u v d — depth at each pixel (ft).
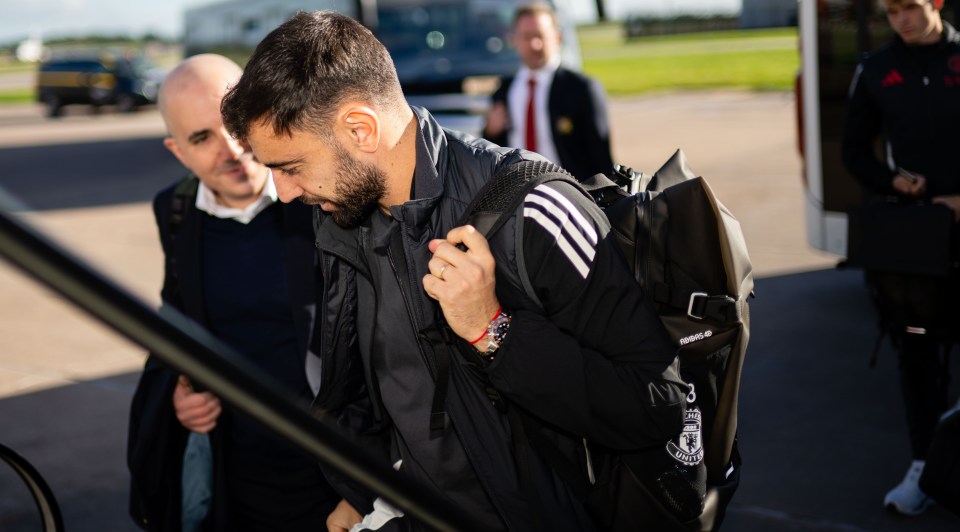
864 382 14.61
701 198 4.76
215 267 7.01
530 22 15.56
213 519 7.02
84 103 82.02
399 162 4.88
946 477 7.23
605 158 15.44
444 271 4.51
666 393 4.62
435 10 30.66
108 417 14.98
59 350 18.33
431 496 3.88
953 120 10.49
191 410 6.57
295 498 7.21
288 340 7.03
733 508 11.07
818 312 18.04
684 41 163.84
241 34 40.34
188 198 7.04
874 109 11.14
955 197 10.28
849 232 10.66
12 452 4.90
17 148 57.57
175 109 6.59
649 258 4.85
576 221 4.58
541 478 4.98
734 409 5.00
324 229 5.24
